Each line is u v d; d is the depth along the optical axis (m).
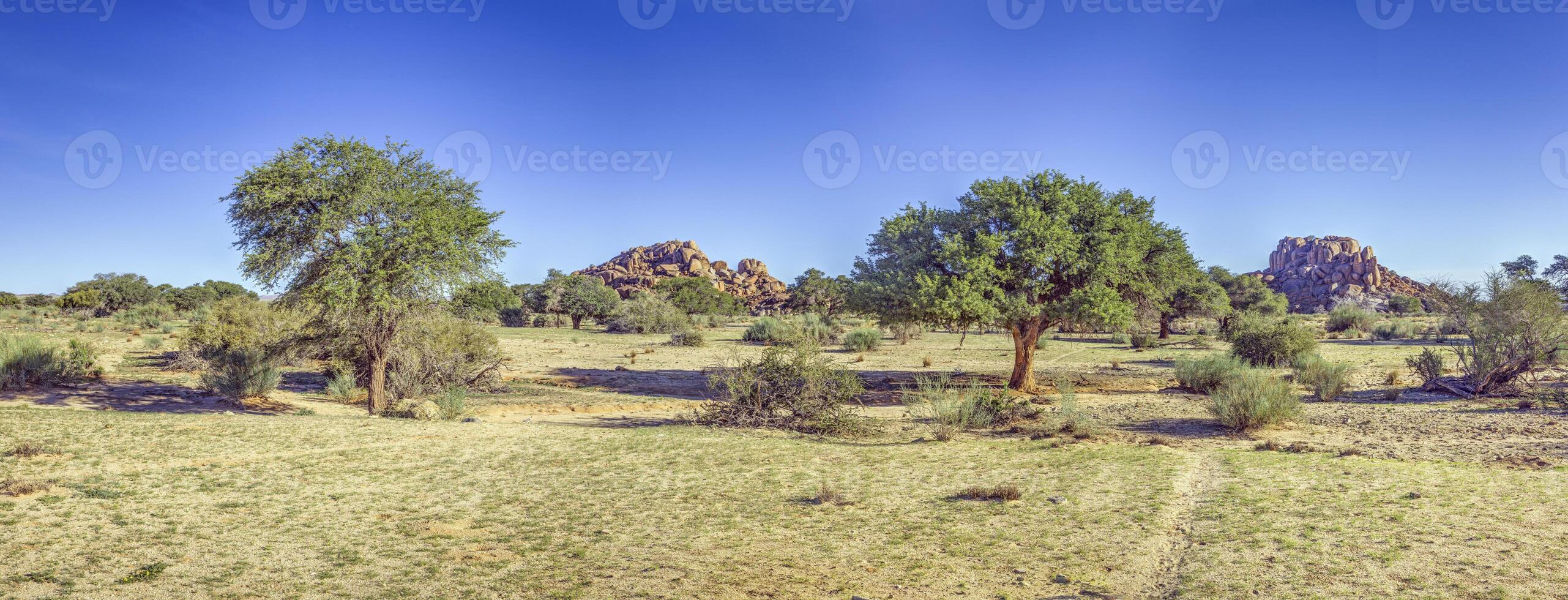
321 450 12.38
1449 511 8.19
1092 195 25.77
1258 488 9.77
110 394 21.45
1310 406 20.75
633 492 10.00
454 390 21.89
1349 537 7.35
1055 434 15.55
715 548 7.52
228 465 10.97
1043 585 6.36
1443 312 24.83
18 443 11.65
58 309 84.81
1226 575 6.41
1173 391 26.39
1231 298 78.31
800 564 7.00
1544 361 22.97
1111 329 25.64
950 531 8.08
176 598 5.93
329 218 18.23
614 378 30.67
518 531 8.12
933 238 26.83
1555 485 9.46
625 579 6.55
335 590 6.24
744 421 16.70
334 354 23.86
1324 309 173.12
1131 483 10.34
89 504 8.53
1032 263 24.81
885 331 65.19
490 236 20.41
